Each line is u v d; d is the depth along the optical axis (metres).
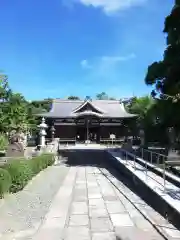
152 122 21.05
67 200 11.29
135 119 42.56
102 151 31.81
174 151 16.84
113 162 22.30
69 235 7.57
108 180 15.85
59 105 50.62
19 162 13.56
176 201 8.85
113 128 49.69
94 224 8.44
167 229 7.84
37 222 8.61
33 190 12.80
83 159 26.70
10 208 9.84
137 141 34.56
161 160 16.56
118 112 50.03
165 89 19.33
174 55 18.30
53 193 12.48
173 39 18.30
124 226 8.23
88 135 48.91
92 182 15.25
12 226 8.22
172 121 18.88
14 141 22.70
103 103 52.59
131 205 10.56
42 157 19.48
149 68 19.55
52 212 9.65
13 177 12.02
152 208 10.12
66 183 14.93
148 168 15.50
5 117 22.00
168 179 12.14
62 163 24.22
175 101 17.48
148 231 7.82
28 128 31.58
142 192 12.06
